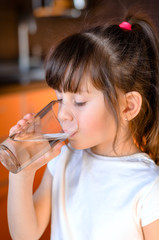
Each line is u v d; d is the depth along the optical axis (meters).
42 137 0.68
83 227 0.80
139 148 0.81
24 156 0.68
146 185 0.72
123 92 0.72
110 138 0.73
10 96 2.22
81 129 0.70
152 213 0.71
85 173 0.82
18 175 0.76
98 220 0.77
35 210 0.86
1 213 1.79
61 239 0.85
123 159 0.78
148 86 0.77
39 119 0.70
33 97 2.39
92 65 0.68
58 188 0.86
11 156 0.67
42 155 0.70
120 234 0.74
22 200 0.78
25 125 0.70
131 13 0.86
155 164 0.79
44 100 2.47
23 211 0.78
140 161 0.77
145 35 0.77
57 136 0.69
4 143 0.68
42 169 1.88
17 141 0.68
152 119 0.80
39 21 3.28
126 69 0.71
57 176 0.87
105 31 0.73
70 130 0.69
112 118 0.70
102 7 2.45
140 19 0.81
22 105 2.32
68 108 0.69
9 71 2.92
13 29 3.21
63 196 0.85
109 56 0.70
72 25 0.92
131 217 0.73
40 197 0.89
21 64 3.28
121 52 0.71
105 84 0.68
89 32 0.74
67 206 0.84
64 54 0.69
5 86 2.25
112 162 0.78
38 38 3.33
